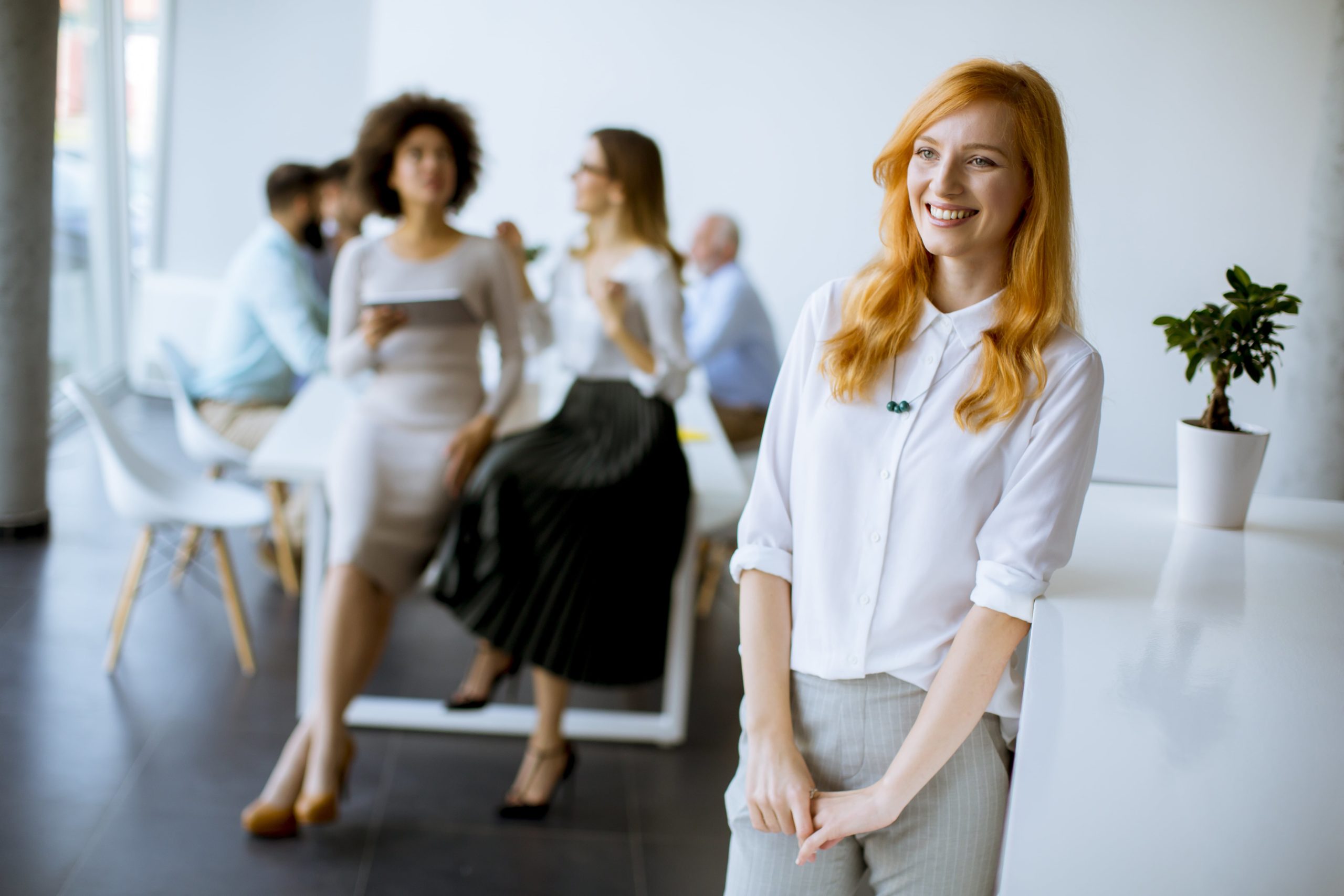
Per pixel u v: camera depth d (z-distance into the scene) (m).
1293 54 5.03
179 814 2.87
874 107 6.02
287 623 4.03
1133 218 5.16
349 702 2.90
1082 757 1.16
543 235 6.27
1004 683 1.45
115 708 3.36
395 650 3.88
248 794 2.99
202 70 6.64
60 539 4.58
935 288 1.47
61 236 6.10
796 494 1.52
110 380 6.78
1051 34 5.25
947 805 1.44
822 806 1.44
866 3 5.91
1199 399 5.04
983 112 1.35
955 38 5.85
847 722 1.47
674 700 3.40
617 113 6.16
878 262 1.49
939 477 1.42
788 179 6.14
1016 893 1.08
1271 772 1.15
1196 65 5.11
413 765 3.21
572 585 2.96
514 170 6.23
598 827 2.97
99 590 4.15
